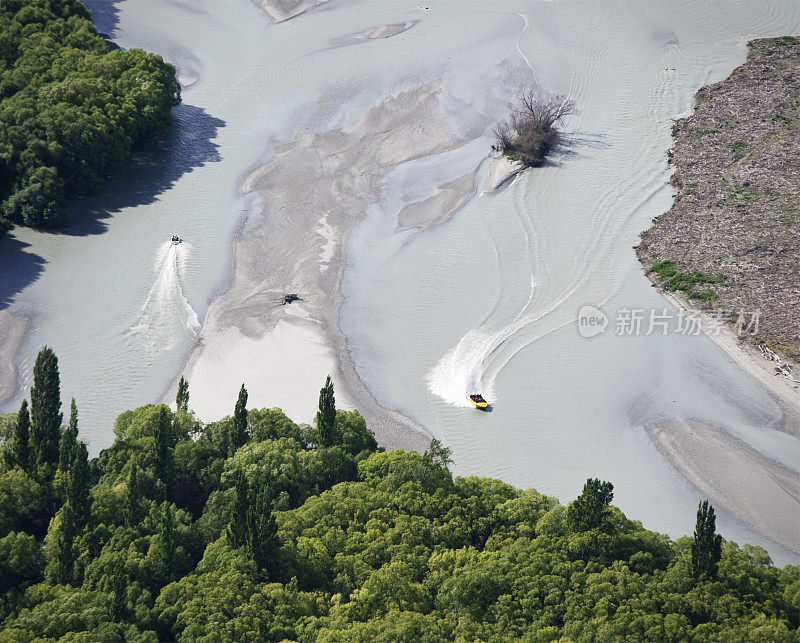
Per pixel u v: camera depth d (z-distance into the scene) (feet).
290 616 285.02
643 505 392.88
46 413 364.38
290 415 444.96
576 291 523.29
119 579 294.25
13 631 271.08
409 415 445.78
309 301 525.75
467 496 341.00
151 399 456.45
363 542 315.99
